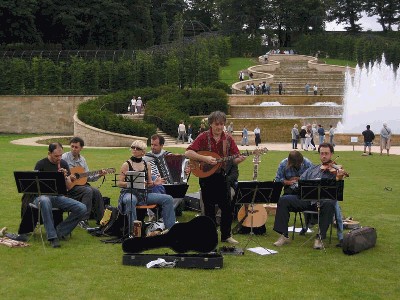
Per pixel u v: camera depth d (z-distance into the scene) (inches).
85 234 551.5
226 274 429.4
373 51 3971.5
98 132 1905.8
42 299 371.2
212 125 512.1
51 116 2632.9
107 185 877.2
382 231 580.4
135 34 4151.1
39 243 512.4
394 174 1076.5
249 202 514.6
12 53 3368.6
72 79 2721.5
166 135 2073.1
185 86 2849.4
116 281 408.2
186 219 621.0
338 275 431.8
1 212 647.1
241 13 4810.5
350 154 1521.9
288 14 4845.0
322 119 2367.1
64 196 529.0
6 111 2625.5
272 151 1617.9
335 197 495.5
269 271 439.2
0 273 422.6
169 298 375.6
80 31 3870.6
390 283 415.2
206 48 3563.0
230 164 533.6
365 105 2397.9
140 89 2518.5
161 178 593.6
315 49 4436.5
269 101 2728.8
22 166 1095.6
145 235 523.5
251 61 4151.1
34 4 3602.4
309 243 531.8
